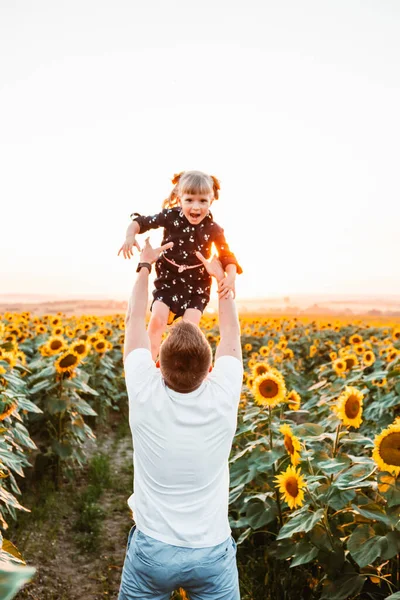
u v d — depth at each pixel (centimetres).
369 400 642
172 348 207
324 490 315
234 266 275
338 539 308
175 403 207
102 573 414
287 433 336
